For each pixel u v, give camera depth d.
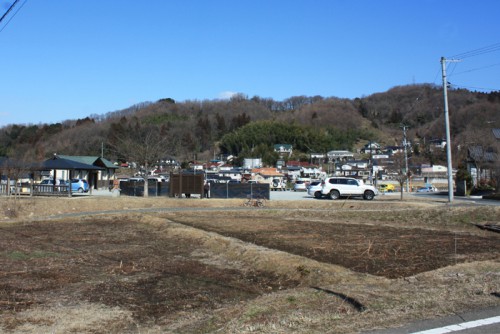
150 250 15.34
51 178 55.94
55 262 13.02
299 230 19.97
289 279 10.74
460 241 16.38
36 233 19.91
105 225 23.11
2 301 8.73
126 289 9.89
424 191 57.25
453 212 23.38
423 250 14.28
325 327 5.93
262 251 13.17
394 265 11.78
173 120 155.50
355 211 26.66
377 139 146.00
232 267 12.41
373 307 6.71
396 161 54.09
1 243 16.64
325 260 12.59
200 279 10.91
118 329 7.09
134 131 105.50
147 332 6.73
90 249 15.52
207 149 144.50
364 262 12.27
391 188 56.22
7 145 113.50
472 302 7.02
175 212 28.16
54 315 7.80
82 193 43.62
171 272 11.73
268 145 140.75
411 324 6.05
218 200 32.34
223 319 6.80
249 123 156.00
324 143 142.88
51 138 112.56
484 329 5.85
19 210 27.81
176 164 71.38
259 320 6.19
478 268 9.70
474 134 52.81
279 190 59.66
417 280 8.63
